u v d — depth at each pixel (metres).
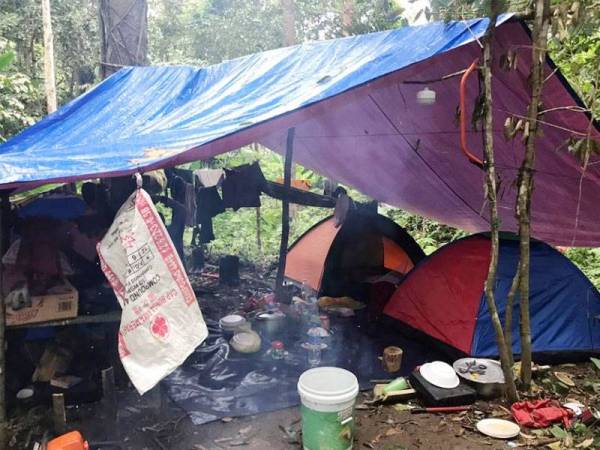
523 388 3.72
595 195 4.96
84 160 3.40
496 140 4.77
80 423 3.29
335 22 10.95
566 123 4.06
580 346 4.35
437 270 4.65
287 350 4.26
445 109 4.54
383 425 3.35
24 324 3.29
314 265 6.14
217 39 12.43
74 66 12.17
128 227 2.80
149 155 3.33
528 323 3.63
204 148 3.12
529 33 3.52
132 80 5.52
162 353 2.78
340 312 5.19
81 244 3.90
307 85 4.03
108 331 3.72
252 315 4.86
